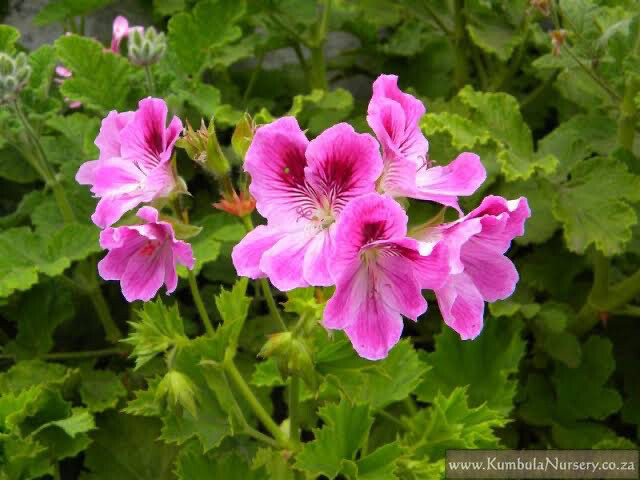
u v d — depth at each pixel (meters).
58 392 0.33
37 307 0.39
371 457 0.28
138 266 0.23
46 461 0.32
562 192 0.36
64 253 0.36
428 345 0.44
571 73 0.37
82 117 0.42
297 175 0.21
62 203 0.38
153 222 0.21
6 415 0.32
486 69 0.52
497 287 0.22
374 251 0.21
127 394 0.38
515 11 0.45
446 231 0.21
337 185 0.21
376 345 0.21
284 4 0.47
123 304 0.43
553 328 0.38
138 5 0.53
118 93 0.40
